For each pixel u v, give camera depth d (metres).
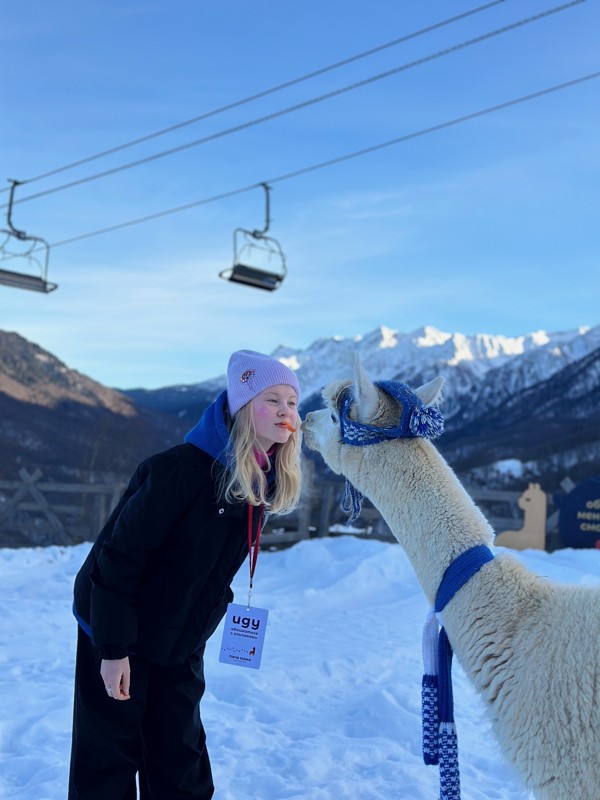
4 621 6.55
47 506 12.79
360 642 6.22
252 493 2.50
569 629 2.22
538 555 9.68
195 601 2.55
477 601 2.36
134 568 2.42
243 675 5.12
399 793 3.44
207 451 2.51
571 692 2.14
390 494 2.55
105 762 2.54
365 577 8.76
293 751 3.89
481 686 2.33
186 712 2.62
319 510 12.12
